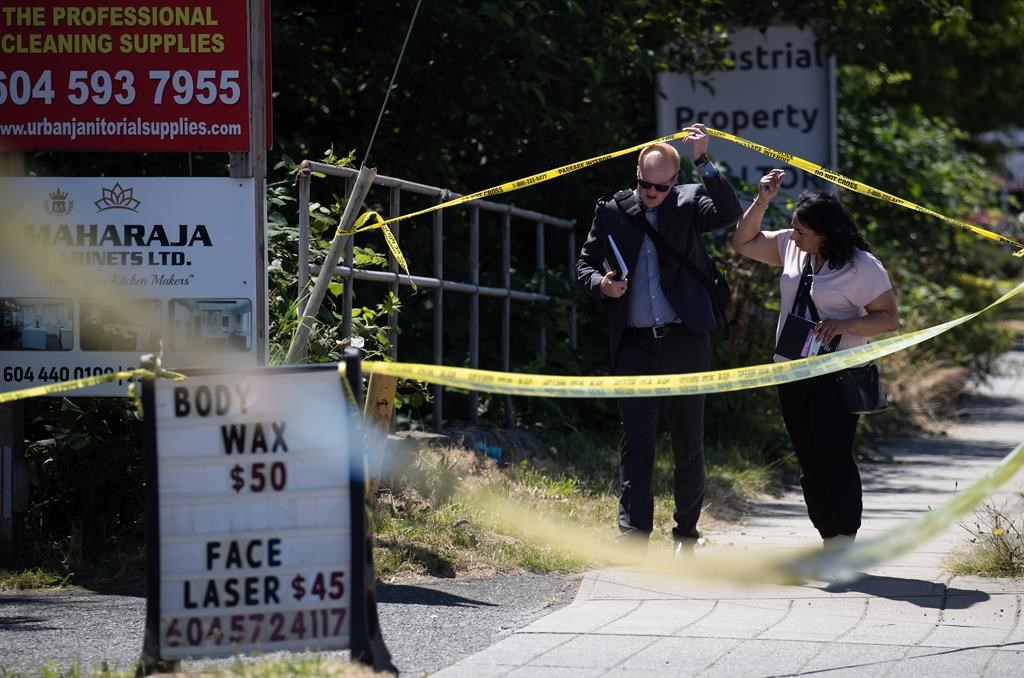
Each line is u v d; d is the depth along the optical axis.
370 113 40.28
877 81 78.19
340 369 15.68
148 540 15.62
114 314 24.73
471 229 35.78
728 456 38.25
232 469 15.70
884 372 53.47
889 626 20.19
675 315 24.91
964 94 113.06
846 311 23.94
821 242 23.75
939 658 18.22
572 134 42.91
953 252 71.38
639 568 24.80
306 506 15.70
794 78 52.19
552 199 43.12
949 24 61.22
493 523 27.17
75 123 24.92
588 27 41.72
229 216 24.64
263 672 15.62
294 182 30.58
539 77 39.84
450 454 30.88
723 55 49.78
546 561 25.17
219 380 15.72
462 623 20.62
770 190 24.55
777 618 20.83
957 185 77.12
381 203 39.94
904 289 64.88
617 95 45.50
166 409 15.70
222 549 15.65
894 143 69.19
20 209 24.72
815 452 24.27
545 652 18.66
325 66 39.28
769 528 30.94
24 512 25.27
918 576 24.14
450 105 39.78
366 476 15.87
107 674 16.66
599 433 40.47
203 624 15.63
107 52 24.86
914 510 33.12
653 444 25.06
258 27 24.72
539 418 38.03
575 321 40.41
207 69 24.75
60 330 24.81
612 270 25.16
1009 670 17.56
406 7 38.88
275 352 26.62
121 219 24.69
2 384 24.88
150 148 24.89
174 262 24.69
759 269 43.44
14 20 24.88
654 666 17.88
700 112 52.28
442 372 16.20
